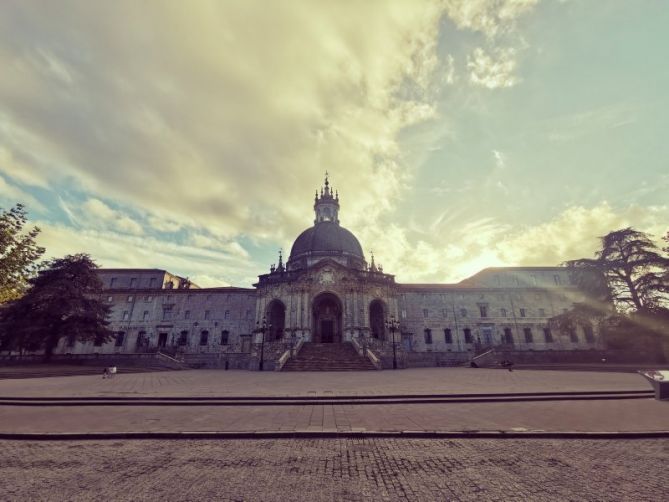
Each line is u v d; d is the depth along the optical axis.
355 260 61.25
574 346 61.78
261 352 39.91
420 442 9.11
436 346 61.44
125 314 63.44
